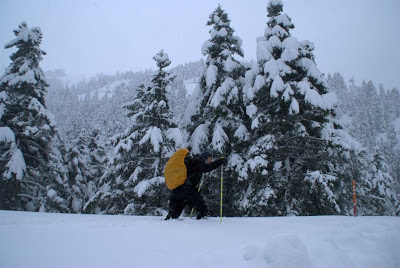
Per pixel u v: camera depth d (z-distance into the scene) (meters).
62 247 3.32
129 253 3.19
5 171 17.05
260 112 15.12
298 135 14.23
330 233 4.30
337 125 17.19
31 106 18.38
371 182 25.19
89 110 93.44
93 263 2.85
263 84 14.74
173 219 6.34
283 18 16.36
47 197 19.17
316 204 14.80
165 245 3.57
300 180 14.23
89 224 5.17
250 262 3.02
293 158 15.62
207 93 17.00
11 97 18.80
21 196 19.02
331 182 13.54
